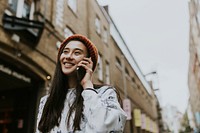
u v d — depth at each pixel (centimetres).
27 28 601
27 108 755
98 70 1309
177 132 7488
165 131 5400
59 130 127
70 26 978
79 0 1130
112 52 1647
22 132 732
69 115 126
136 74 2378
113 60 1638
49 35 800
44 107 141
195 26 2817
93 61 152
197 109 4234
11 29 589
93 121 114
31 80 740
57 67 154
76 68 142
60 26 890
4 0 621
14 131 750
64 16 938
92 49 151
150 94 3234
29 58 677
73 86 148
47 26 794
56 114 132
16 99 794
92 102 119
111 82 1487
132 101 2005
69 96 139
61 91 145
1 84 749
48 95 156
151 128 2845
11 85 760
